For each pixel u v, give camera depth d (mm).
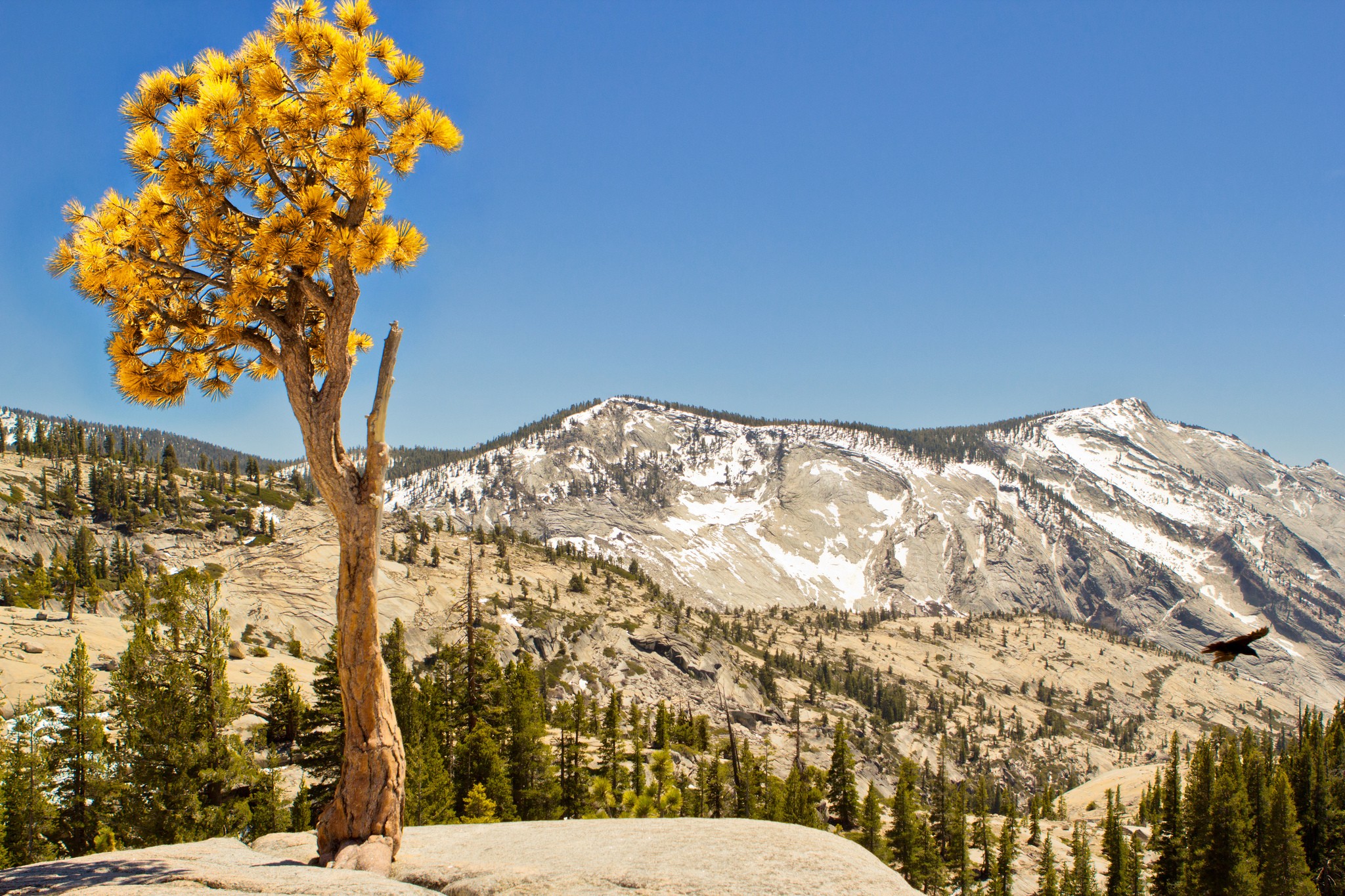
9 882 11586
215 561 184000
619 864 13195
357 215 15852
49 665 74812
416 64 16359
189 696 33594
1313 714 103875
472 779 50719
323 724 41344
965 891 89875
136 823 32312
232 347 16703
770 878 12438
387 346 15992
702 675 194500
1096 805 154125
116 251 14492
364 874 12656
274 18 15430
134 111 14883
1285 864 67875
